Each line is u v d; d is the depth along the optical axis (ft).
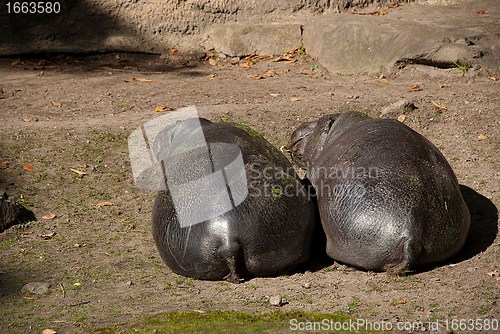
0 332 31.81
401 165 36.73
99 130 53.06
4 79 65.87
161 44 73.87
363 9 76.43
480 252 38.34
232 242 34.91
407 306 32.89
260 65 70.28
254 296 34.42
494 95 57.67
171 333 30.68
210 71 68.69
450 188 37.11
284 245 35.91
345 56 66.39
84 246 40.91
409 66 63.82
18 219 43.45
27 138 51.80
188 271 36.32
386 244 35.32
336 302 33.50
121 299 34.68
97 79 65.72
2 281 37.04
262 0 75.25
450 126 53.57
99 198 46.42
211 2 74.28
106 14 73.72
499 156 49.44
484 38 64.64
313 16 74.38
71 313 33.40
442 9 74.90
